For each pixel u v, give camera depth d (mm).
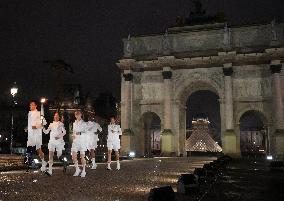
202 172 14633
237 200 10531
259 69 62875
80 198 9961
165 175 18812
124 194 11055
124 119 67438
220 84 64375
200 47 66062
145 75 68688
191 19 69125
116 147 23156
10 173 18453
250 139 110750
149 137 72500
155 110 67375
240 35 64250
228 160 42719
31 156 23469
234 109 63562
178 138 65812
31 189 11695
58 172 19625
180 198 10391
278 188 13984
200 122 105438
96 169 23078
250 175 21469
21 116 88625
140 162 37062
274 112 60375
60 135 17828
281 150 58469
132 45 69875
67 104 65812
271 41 61375
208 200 10414
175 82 66812
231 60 63031
